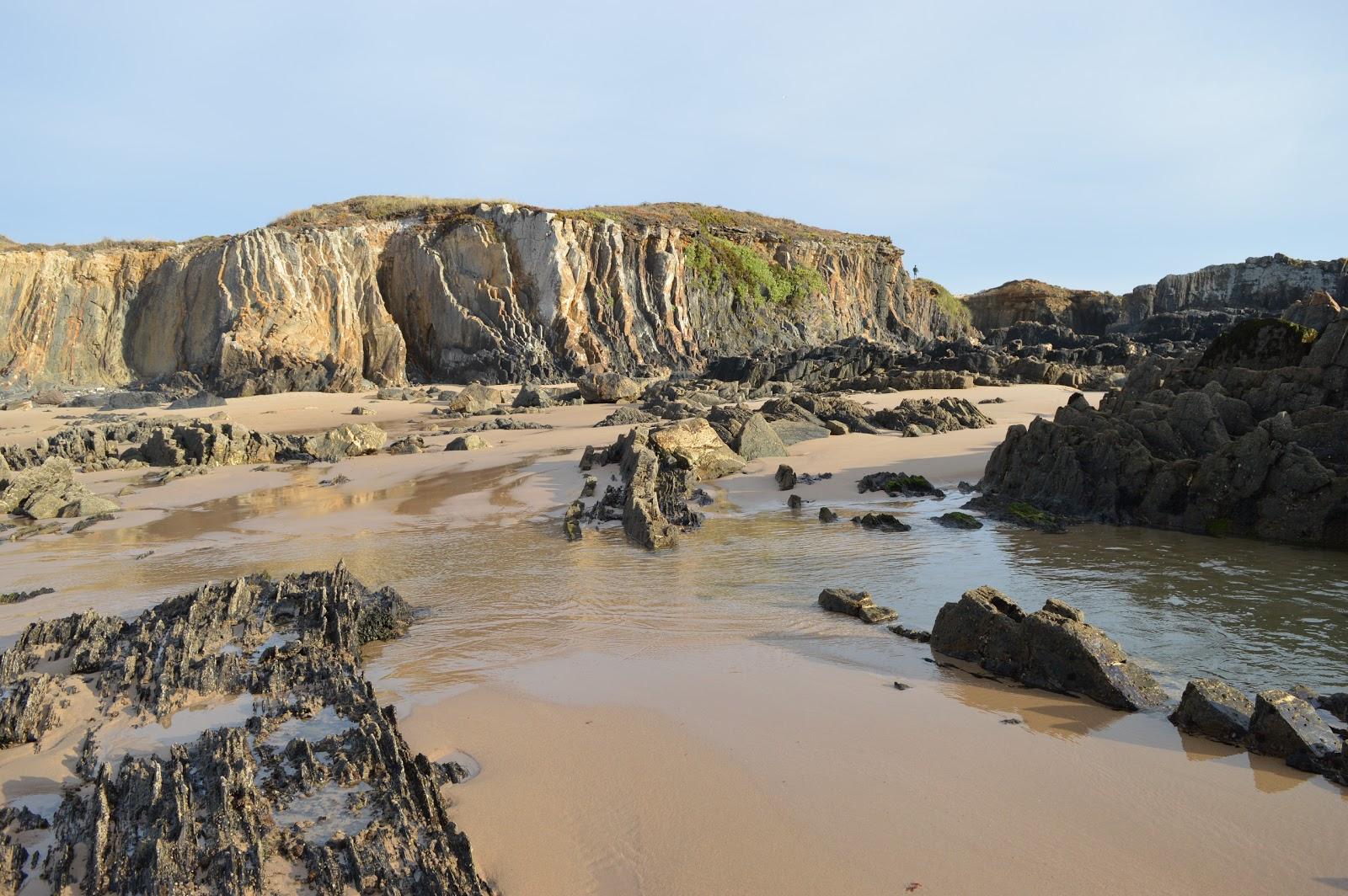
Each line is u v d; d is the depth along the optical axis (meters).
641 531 15.70
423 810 6.13
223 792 6.07
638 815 6.26
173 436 29.05
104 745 7.40
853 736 7.52
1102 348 62.09
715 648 9.91
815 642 10.12
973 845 5.80
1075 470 18.14
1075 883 5.37
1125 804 6.33
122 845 5.73
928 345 96.56
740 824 6.09
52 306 66.81
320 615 9.92
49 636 9.48
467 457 26.47
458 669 9.41
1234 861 5.60
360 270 71.88
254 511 20.16
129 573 14.35
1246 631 10.24
